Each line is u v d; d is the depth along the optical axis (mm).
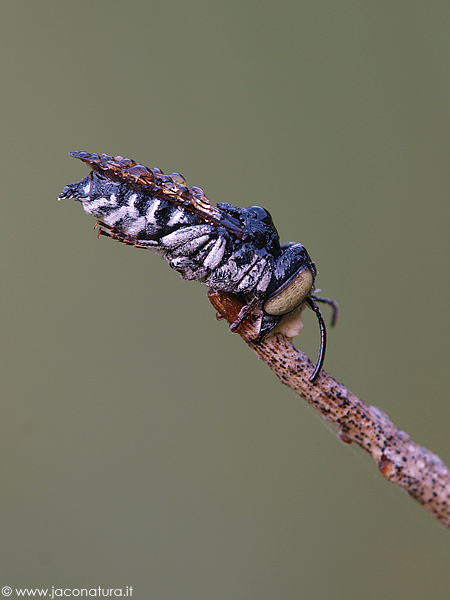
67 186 94
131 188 94
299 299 96
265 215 96
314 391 97
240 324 97
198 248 95
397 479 97
